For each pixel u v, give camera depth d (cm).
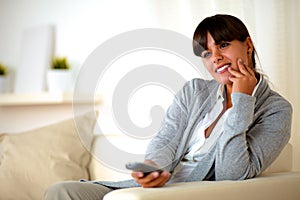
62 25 277
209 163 142
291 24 202
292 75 201
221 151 136
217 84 138
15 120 284
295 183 141
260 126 143
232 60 140
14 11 294
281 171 168
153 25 226
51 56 277
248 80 141
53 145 221
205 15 211
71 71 271
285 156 170
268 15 203
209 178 147
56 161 216
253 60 155
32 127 279
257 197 130
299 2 201
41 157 218
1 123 288
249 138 142
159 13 225
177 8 221
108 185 147
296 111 200
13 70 292
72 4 274
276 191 135
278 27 202
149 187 120
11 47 294
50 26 278
